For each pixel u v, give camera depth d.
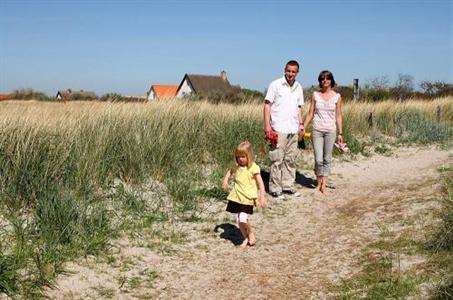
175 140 9.41
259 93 20.72
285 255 5.92
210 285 5.13
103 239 5.70
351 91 29.11
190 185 8.12
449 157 12.60
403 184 9.41
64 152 7.40
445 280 4.71
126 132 8.87
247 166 6.19
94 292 4.83
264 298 4.86
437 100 22.88
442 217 6.01
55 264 5.06
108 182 7.69
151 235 6.29
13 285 4.57
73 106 9.91
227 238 6.44
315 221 7.21
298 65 8.12
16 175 6.54
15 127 7.45
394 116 17.36
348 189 9.13
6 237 5.50
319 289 5.01
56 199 6.03
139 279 5.19
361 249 5.96
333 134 8.69
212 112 11.98
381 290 4.77
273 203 8.05
